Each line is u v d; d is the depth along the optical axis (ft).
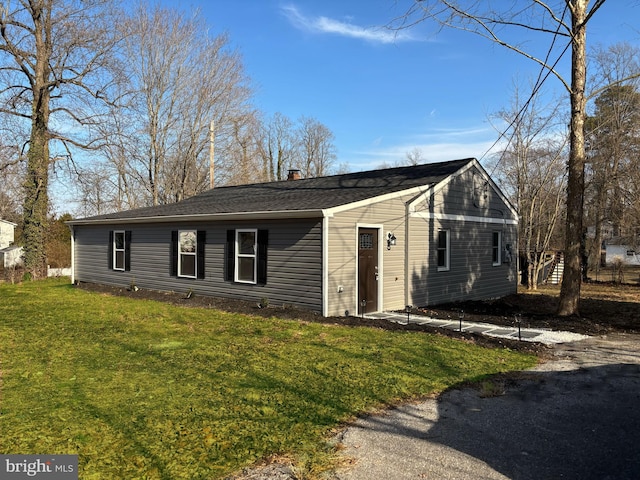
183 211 45.70
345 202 33.88
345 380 17.98
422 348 23.04
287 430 13.25
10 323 30.30
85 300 42.55
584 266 80.28
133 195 97.45
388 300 37.58
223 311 35.09
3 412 14.44
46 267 69.05
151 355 21.83
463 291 46.21
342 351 22.45
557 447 12.30
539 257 73.36
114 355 21.83
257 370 19.27
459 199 45.80
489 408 15.35
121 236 53.93
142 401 15.51
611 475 10.70
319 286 32.65
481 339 25.50
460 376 18.83
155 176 91.30
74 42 66.18
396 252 38.37
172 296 43.80
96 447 12.07
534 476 10.67
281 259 35.60
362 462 11.34
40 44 65.26
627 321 32.53
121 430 13.12
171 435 12.81
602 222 89.40
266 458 11.55
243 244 39.50
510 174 78.59
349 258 34.06
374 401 15.80
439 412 14.96
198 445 12.22
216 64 93.40
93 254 58.29
